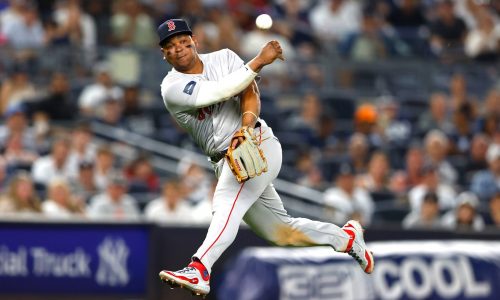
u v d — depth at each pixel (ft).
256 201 74.54
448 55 201.87
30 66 168.25
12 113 152.66
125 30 182.91
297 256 109.91
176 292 117.80
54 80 162.09
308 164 155.43
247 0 203.00
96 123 161.68
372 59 191.72
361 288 110.42
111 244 117.08
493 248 117.91
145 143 161.38
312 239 75.87
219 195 72.13
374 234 124.06
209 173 156.46
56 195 126.31
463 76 194.18
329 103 181.16
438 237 126.31
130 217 131.23
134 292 116.88
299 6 207.62
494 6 220.43
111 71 172.04
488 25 204.13
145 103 169.78
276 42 70.03
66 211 126.52
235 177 71.97
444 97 188.24
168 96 71.72
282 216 75.46
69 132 158.92
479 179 159.22
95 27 184.85
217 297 117.19
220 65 72.84
